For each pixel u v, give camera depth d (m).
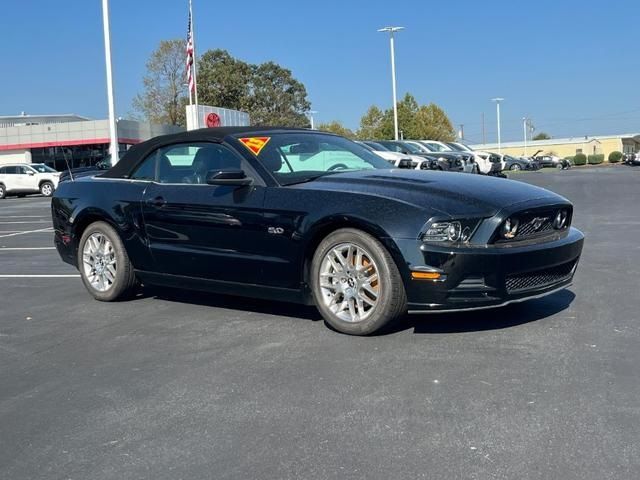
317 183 5.25
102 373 4.55
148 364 4.68
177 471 3.13
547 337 4.78
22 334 5.66
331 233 4.98
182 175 6.02
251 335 5.22
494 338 4.79
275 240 5.20
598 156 81.88
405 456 3.14
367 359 4.48
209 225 5.60
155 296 6.86
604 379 3.96
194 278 5.88
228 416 3.71
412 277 4.57
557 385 3.89
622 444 3.16
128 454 3.33
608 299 5.87
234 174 5.30
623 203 15.16
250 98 70.06
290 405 3.81
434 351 4.57
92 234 6.68
